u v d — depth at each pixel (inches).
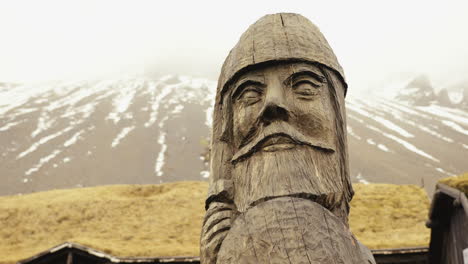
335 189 97.8
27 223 807.7
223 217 99.0
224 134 117.8
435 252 315.9
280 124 104.0
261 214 84.8
